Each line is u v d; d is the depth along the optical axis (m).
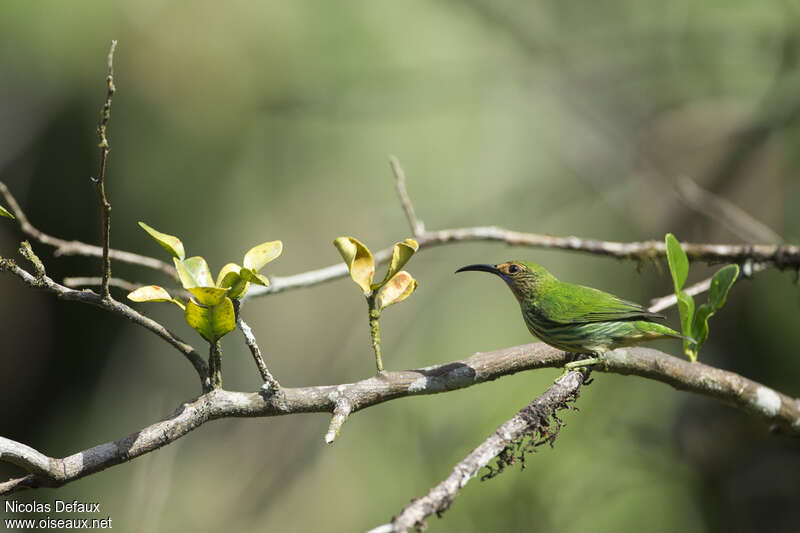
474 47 15.41
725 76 13.60
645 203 13.19
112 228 13.53
